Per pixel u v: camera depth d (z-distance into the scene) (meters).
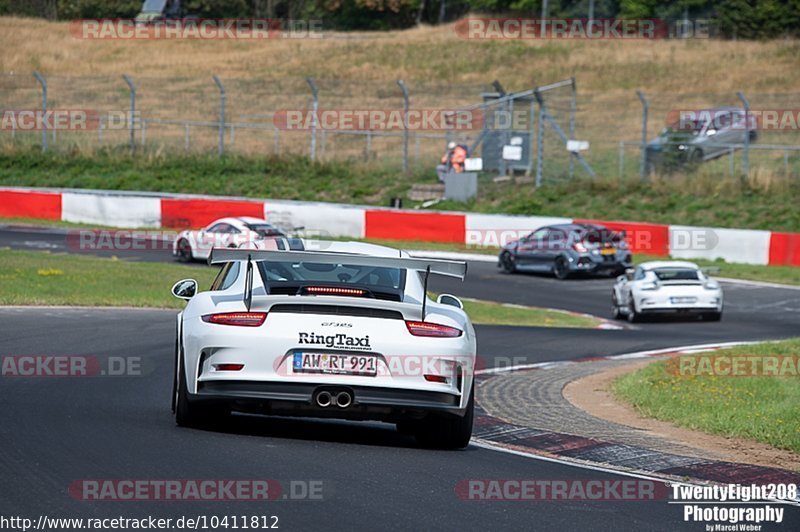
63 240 126.81
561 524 22.36
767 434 35.31
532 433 35.31
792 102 197.75
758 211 141.62
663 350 69.25
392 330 28.12
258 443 28.98
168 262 111.06
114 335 57.59
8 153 174.75
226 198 155.12
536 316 89.69
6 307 67.88
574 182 155.00
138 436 28.97
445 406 28.56
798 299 103.94
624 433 36.62
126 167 172.50
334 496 23.23
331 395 27.80
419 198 159.25
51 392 37.94
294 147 186.38
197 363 28.41
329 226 138.88
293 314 28.05
